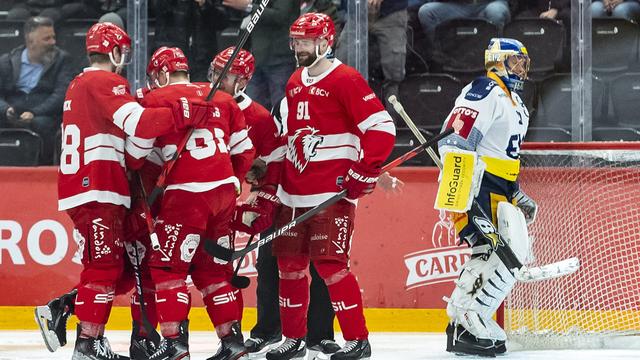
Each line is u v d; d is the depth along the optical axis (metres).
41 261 22.33
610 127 25.30
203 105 14.51
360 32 24.55
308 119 15.41
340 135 15.32
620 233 19.83
